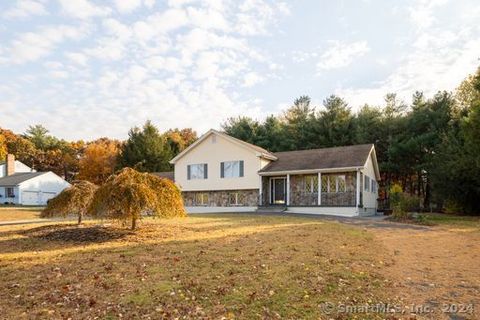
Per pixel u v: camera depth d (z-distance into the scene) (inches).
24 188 1972.2
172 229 534.3
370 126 1588.3
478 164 874.1
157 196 493.4
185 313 200.5
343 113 1706.4
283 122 2113.7
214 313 199.9
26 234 512.7
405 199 856.9
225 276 269.0
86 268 297.0
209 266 299.7
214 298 222.7
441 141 1267.2
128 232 487.5
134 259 328.5
